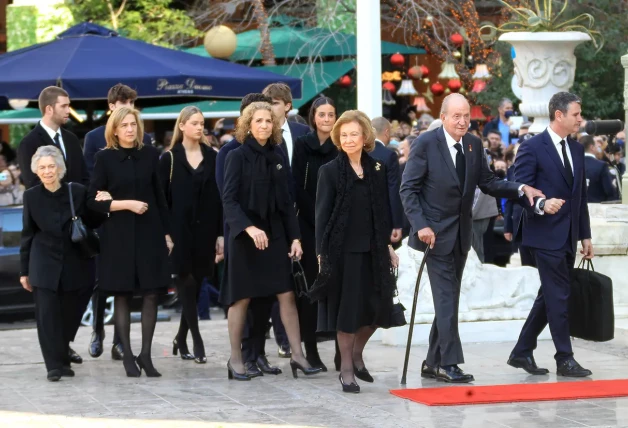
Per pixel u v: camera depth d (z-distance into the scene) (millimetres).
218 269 20406
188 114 13352
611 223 15938
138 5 31188
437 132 12070
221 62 21234
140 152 12734
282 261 12266
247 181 12125
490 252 20641
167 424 10234
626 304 15773
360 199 11562
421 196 12102
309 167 12641
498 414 10523
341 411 10742
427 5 29672
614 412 10586
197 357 13586
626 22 27406
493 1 31062
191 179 13352
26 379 12656
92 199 12539
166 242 12859
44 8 31188
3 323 19047
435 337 12320
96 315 13922
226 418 10492
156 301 12883
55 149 12578
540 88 18562
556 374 12477
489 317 14992
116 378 12656
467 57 31375
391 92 31297
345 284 11531
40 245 12570
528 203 12000
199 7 33000
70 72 19000
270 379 12477
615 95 28031
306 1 30922
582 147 12391
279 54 29609
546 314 12477
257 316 12688
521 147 12375
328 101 12625
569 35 18391
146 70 19344
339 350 12914
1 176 20500
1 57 20469
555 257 12172
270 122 12172
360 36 18422
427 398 11148
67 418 10555
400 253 14984
